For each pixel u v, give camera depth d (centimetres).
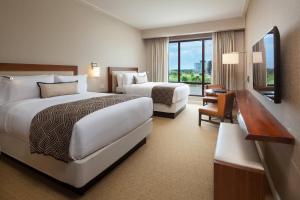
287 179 136
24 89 263
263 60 196
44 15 328
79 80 354
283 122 149
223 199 141
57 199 165
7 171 206
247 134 135
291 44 132
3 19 273
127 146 226
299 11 117
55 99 264
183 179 193
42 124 172
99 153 177
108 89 494
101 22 463
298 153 116
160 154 249
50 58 342
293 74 127
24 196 168
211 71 589
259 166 133
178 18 512
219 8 439
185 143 286
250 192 134
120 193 173
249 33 412
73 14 385
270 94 167
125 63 566
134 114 237
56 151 160
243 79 544
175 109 436
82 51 411
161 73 657
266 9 223
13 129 199
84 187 169
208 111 351
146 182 189
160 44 649
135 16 494
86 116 171
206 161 230
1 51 273
